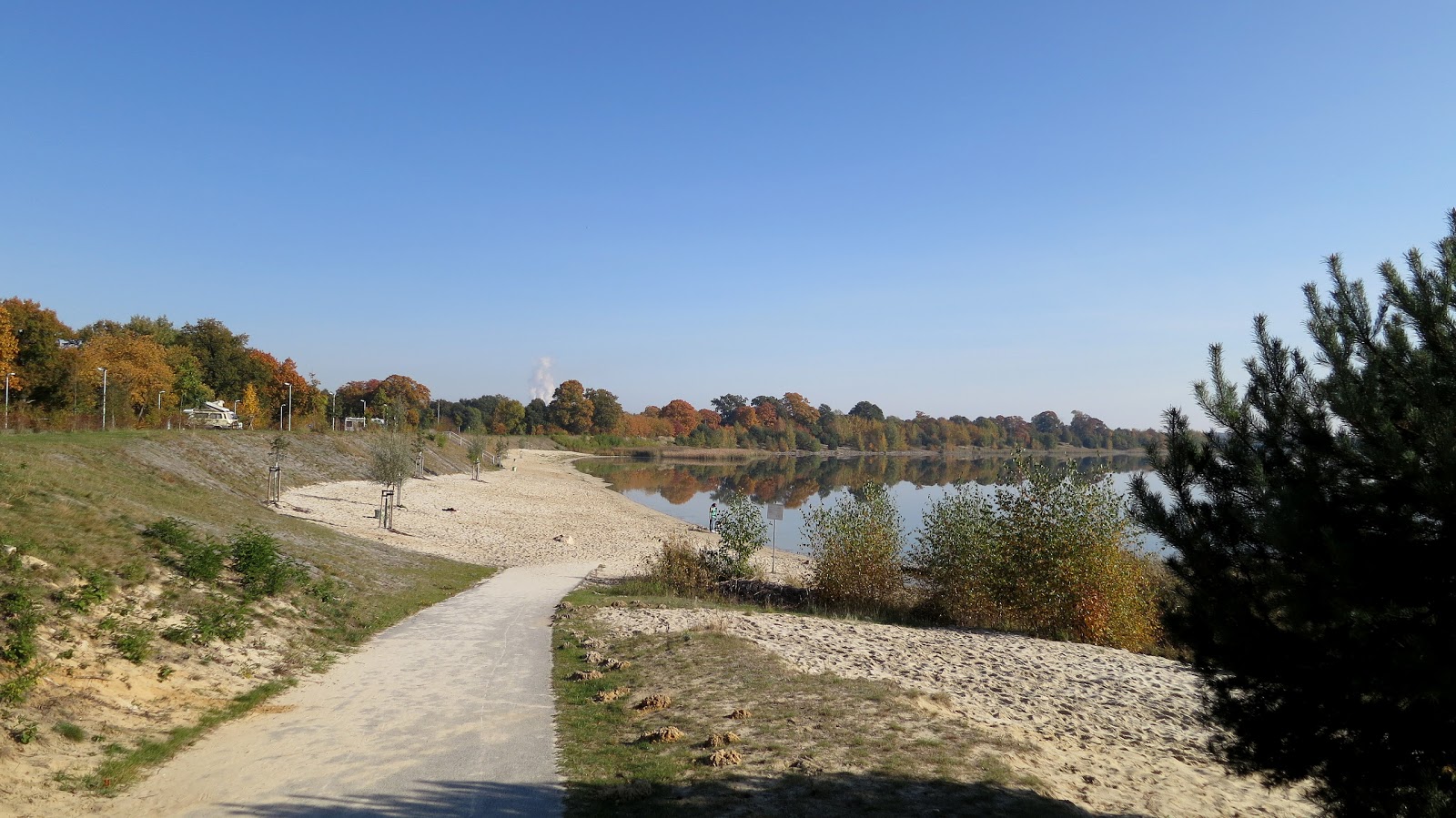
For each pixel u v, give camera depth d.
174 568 14.84
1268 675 7.13
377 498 44.81
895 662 16.02
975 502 24.80
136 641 11.66
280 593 16.55
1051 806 8.38
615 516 54.97
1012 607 22.53
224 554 16.12
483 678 13.81
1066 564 21.73
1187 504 7.84
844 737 10.31
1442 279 6.52
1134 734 12.40
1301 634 6.70
